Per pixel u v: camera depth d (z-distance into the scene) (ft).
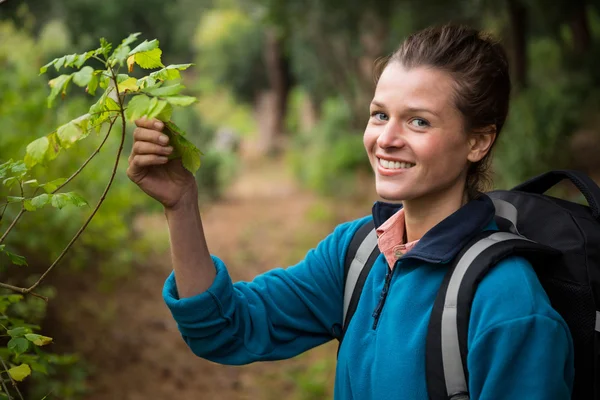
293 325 5.16
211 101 85.87
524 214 4.90
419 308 4.31
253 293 5.14
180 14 85.20
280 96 71.92
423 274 4.38
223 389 16.49
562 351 3.91
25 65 15.42
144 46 3.99
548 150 29.04
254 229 33.94
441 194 4.53
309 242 31.04
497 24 36.94
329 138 50.31
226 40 85.20
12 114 12.39
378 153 4.43
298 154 55.47
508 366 3.83
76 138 3.95
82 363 14.52
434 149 4.26
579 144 33.76
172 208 4.58
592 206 4.78
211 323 4.64
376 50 42.75
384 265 4.79
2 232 10.76
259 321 5.02
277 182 54.80
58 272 17.24
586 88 37.99
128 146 22.93
